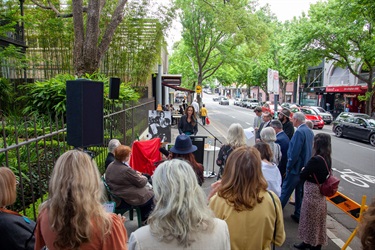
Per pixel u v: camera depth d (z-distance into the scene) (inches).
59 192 70.5
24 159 214.1
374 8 557.0
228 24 1014.4
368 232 64.6
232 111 1651.1
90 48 369.7
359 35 838.5
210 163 363.6
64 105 320.5
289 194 203.2
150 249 66.4
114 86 256.7
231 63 1391.5
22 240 85.7
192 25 1282.0
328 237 192.5
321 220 157.6
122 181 165.5
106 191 167.2
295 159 195.2
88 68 375.6
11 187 89.0
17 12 483.8
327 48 914.1
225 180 95.3
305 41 922.1
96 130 157.9
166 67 1411.2
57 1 556.1
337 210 247.6
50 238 72.6
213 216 73.5
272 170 140.3
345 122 722.2
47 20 519.5
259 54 1178.0
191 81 2060.8
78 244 69.9
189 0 1206.3
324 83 1444.4
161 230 66.1
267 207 91.9
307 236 159.5
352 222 223.5
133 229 187.6
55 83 339.3
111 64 592.1
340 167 411.5
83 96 148.0
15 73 488.1
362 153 525.7
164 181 69.1
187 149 169.3
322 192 153.3
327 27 855.1
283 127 273.0
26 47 536.4
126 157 169.9
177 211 65.6
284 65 1058.7
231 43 1320.1
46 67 551.8
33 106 341.7
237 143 177.9
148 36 625.3
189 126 339.0
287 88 2011.6
